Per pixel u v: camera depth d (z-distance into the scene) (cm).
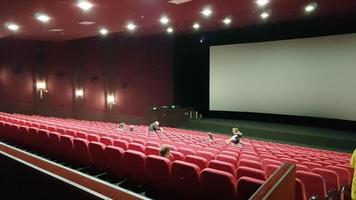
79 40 1786
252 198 121
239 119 1628
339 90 1268
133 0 793
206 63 1677
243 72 1538
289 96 1405
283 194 136
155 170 354
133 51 1730
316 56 1321
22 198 266
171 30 1431
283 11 1034
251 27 1395
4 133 704
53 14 953
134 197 202
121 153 404
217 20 1172
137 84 1725
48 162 294
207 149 620
